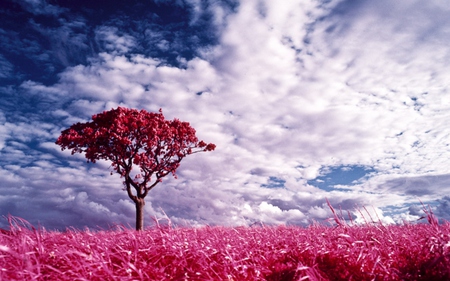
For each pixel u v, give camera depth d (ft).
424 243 12.73
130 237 14.73
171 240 14.32
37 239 12.50
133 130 57.98
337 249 13.60
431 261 9.76
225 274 10.95
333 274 11.19
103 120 59.06
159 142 60.80
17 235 12.34
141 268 11.29
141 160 57.11
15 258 10.57
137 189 59.62
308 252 13.89
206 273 10.91
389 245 14.10
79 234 15.96
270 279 11.24
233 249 13.67
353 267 11.61
